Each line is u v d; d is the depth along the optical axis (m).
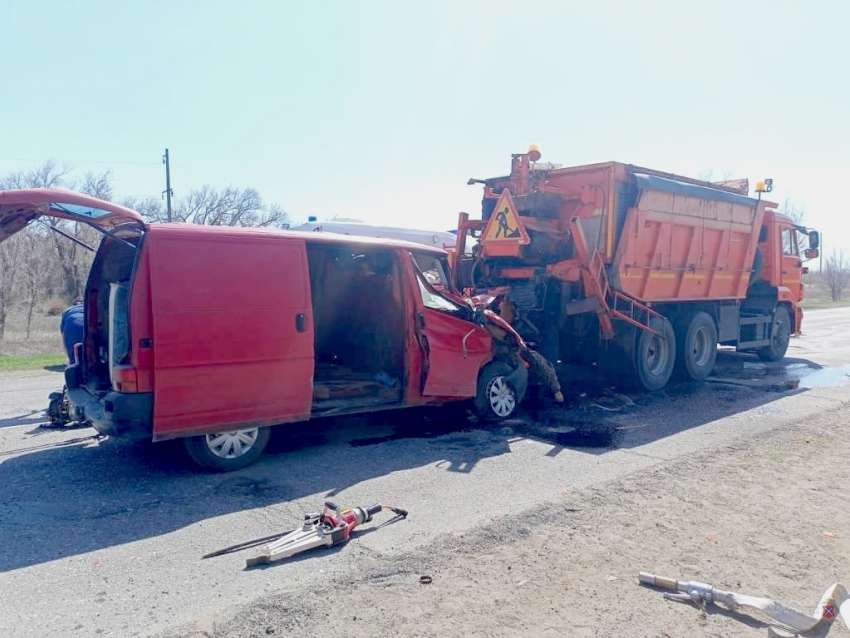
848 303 40.50
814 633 3.42
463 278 11.20
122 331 5.66
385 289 7.75
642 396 10.23
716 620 3.60
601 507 5.27
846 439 7.43
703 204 11.21
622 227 10.05
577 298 10.10
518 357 8.56
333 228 17.72
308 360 6.38
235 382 5.94
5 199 5.34
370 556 4.37
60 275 26.73
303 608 3.69
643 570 4.18
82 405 6.22
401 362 7.43
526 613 3.64
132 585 3.98
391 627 3.49
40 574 4.12
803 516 5.10
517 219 10.03
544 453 6.87
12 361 14.20
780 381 11.66
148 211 34.47
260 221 38.38
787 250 14.70
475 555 4.38
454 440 7.39
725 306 12.56
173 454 6.73
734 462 6.53
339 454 6.80
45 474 6.11
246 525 4.92
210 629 3.48
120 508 5.25
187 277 5.70
